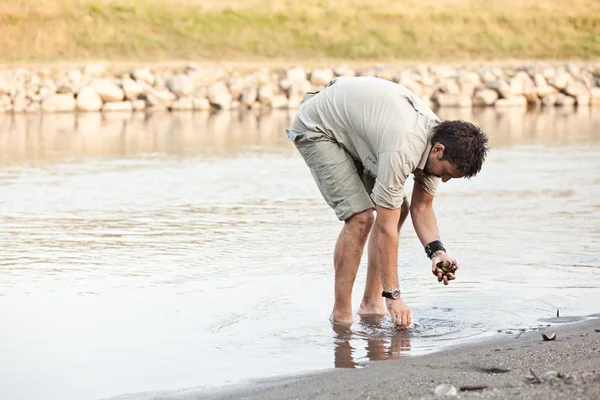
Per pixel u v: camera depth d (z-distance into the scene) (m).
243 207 10.84
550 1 36.75
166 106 24.95
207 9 33.06
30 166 14.16
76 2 31.80
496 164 14.55
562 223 9.80
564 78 27.67
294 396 4.45
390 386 4.41
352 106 6.22
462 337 5.92
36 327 6.15
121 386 5.02
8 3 31.17
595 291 7.02
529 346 5.16
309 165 6.56
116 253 8.40
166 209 10.67
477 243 8.77
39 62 28.75
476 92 27.02
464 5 35.75
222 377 5.16
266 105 25.83
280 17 33.41
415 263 7.96
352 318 6.45
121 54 30.67
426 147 5.90
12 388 5.01
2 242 8.85
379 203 6.05
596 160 15.02
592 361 4.61
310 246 8.70
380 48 32.78
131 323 6.27
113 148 16.53
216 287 7.22
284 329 6.17
